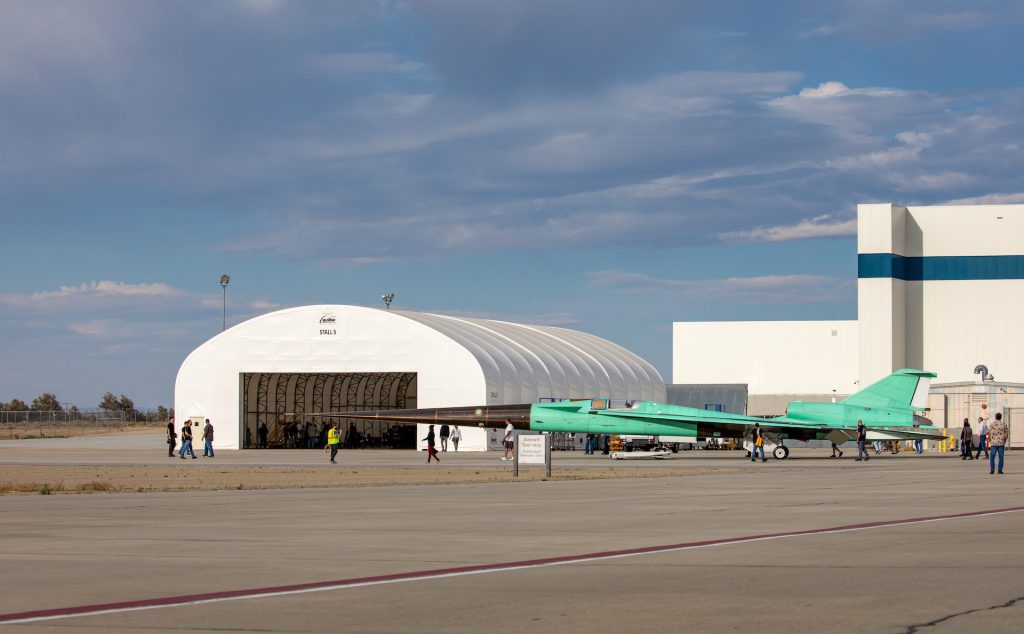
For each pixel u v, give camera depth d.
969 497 27.31
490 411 67.31
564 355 86.19
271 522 21.02
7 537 18.33
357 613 10.86
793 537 17.59
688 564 14.34
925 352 86.81
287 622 10.41
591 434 65.31
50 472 45.09
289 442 81.88
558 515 22.36
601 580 12.94
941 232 86.69
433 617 10.61
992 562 14.30
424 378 71.06
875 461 56.38
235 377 74.50
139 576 13.53
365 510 24.05
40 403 199.62
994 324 85.44
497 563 14.54
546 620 10.40
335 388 87.06
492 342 77.81
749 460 59.03
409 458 60.91
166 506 25.73
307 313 73.56
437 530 19.14
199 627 10.20
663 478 38.62
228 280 87.69
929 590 11.98
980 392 78.19
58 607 11.34
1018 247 85.12
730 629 9.88
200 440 74.81
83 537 18.28
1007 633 9.57
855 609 10.82
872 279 84.69
